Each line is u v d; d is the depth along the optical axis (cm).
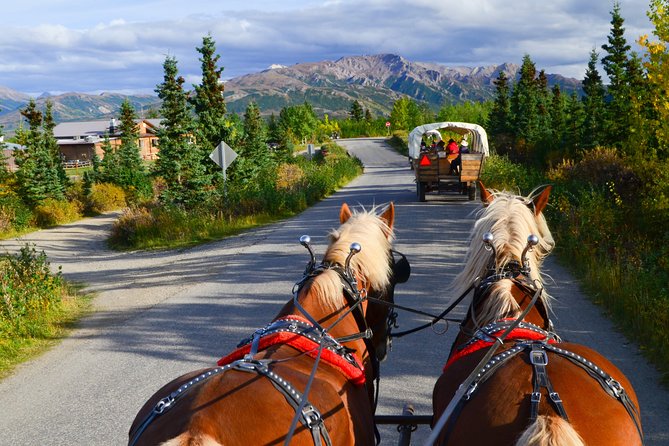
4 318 1036
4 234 3216
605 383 286
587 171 2125
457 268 1262
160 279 1522
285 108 10819
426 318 949
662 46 1334
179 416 252
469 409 283
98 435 634
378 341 461
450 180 2473
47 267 1318
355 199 2867
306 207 2684
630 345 772
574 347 322
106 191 4412
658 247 1176
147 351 914
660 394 629
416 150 2903
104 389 768
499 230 397
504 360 299
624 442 261
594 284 1037
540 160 3772
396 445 571
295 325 347
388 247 444
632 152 1639
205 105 2895
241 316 1064
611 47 3089
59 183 4050
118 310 1220
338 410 301
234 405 257
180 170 2594
